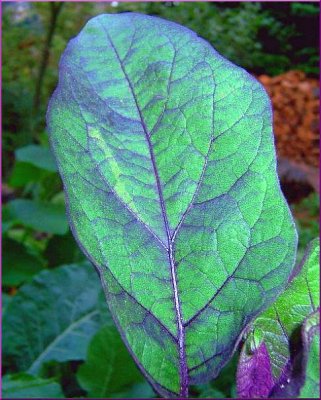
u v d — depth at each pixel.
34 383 0.86
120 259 0.19
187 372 0.19
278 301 0.20
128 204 0.19
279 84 3.27
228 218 0.19
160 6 3.10
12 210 1.45
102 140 0.19
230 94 0.19
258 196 0.19
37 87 2.50
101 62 0.20
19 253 1.40
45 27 3.15
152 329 0.19
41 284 1.16
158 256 0.19
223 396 0.87
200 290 0.19
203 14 3.16
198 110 0.19
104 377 0.97
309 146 3.09
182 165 0.19
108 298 0.18
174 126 0.20
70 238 1.49
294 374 0.17
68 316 1.14
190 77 0.20
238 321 0.19
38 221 1.42
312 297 0.19
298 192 2.67
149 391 0.96
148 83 0.20
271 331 0.19
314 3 3.60
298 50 3.73
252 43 3.51
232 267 0.19
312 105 3.16
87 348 0.99
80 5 3.13
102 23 0.20
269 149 0.19
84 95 0.20
